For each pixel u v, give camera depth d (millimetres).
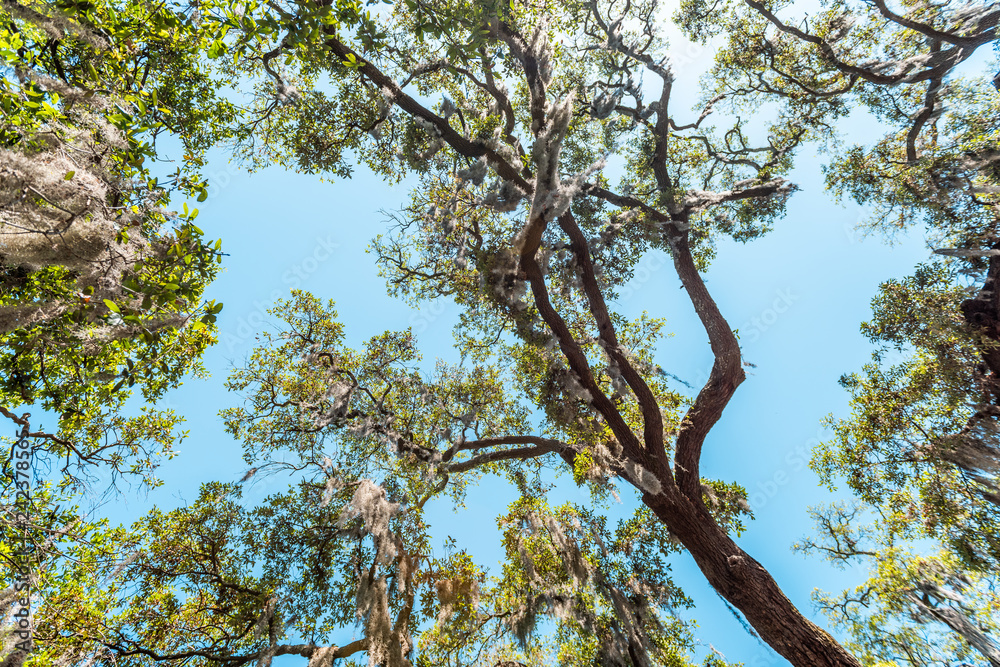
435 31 7098
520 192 8023
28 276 4891
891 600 8000
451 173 9344
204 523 8062
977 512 8289
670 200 10562
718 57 11430
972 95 9242
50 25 4516
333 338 9516
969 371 8820
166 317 4926
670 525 7531
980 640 6707
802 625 6262
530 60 8609
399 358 9516
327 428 8930
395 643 6699
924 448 8898
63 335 4973
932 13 9070
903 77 9242
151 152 5176
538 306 8672
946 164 9164
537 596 7738
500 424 10016
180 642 7148
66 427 6414
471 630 8078
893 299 9633
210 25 5770
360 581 7484
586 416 8750
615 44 10328
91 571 6230
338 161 10109
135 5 5453
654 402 8305
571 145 10781
